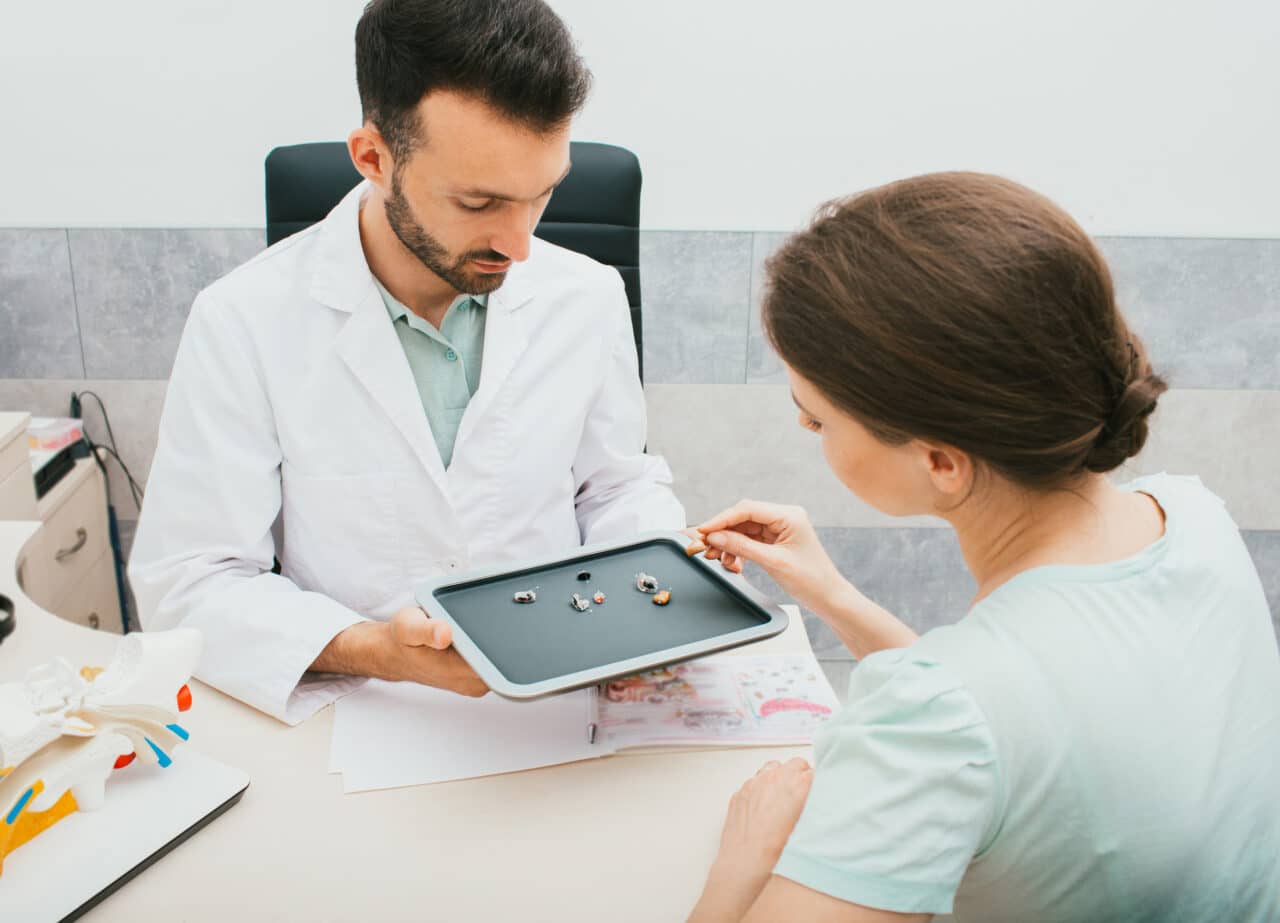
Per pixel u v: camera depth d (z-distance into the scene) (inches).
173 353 86.9
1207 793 26.5
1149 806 26.1
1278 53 80.6
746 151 83.6
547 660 39.9
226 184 82.7
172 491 49.1
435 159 40.4
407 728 42.1
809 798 27.3
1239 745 27.3
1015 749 25.4
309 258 50.9
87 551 84.0
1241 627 28.2
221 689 44.4
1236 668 27.7
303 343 49.8
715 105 82.1
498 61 38.1
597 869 35.5
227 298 49.6
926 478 29.3
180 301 85.4
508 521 54.2
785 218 85.7
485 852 36.1
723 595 44.8
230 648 44.5
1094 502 29.2
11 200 82.0
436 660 41.2
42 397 87.6
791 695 44.3
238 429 49.4
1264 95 81.9
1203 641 27.4
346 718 42.7
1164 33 80.1
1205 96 82.0
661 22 79.7
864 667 28.7
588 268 57.8
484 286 46.7
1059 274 25.1
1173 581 27.7
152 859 35.2
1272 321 88.6
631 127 82.7
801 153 83.8
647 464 60.9
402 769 39.8
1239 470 93.4
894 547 95.7
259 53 79.2
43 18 77.2
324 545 51.9
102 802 36.8
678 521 56.1
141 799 37.2
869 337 26.1
